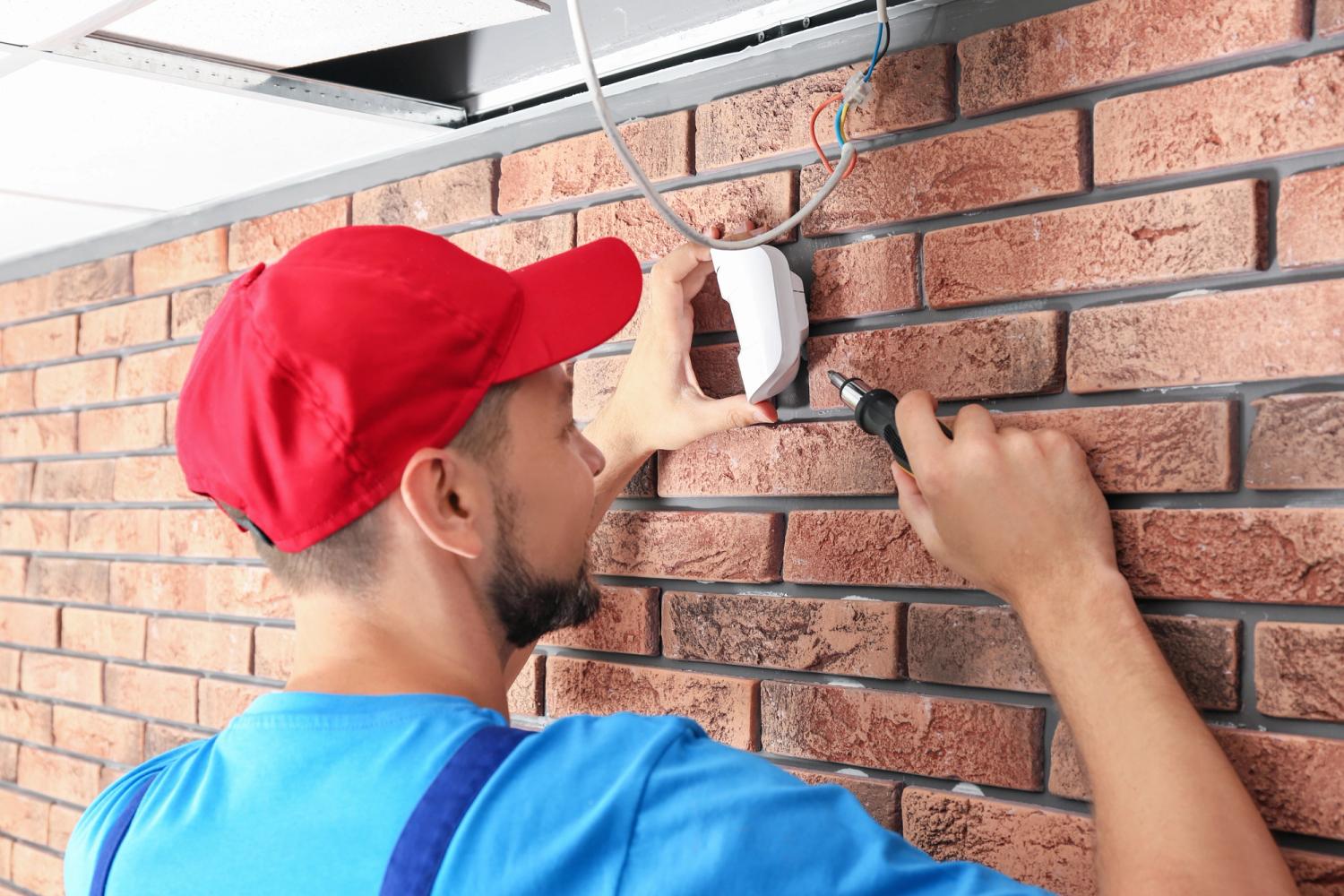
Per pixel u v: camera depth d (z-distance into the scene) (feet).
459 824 2.24
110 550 6.63
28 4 3.50
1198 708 3.07
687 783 2.24
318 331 2.52
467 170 4.88
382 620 2.71
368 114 4.59
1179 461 3.10
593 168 4.45
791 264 3.96
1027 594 2.85
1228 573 3.01
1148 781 2.43
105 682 6.62
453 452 2.66
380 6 3.67
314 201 5.58
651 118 4.30
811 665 3.84
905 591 3.67
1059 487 2.88
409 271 2.65
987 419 2.98
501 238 4.78
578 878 2.19
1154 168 3.15
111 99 4.33
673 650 4.21
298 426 2.52
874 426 3.35
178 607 6.18
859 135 3.73
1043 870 3.29
